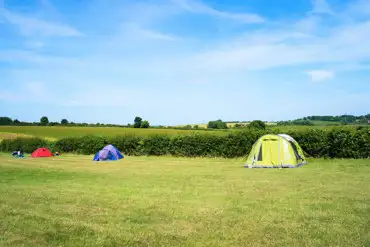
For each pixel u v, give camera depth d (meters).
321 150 25.73
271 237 7.54
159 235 7.75
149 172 19.91
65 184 15.12
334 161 23.70
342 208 9.91
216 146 30.20
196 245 7.11
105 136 38.03
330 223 8.46
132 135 35.81
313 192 12.45
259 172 19.17
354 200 10.95
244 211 9.82
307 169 19.84
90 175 18.53
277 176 17.19
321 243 7.08
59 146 39.56
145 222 8.83
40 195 12.25
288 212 9.60
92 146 37.81
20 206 10.48
